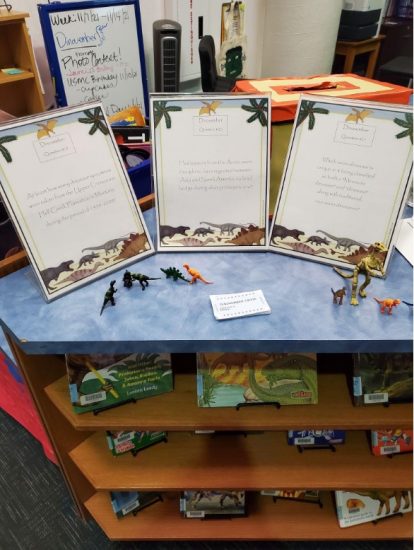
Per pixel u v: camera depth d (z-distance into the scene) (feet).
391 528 4.06
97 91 6.06
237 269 3.02
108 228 2.92
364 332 2.49
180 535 4.03
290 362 3.05
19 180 2.54
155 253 3.17
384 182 2.80
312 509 4.21
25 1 5.69
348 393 3.22
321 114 2.86
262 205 3.13
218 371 3.04
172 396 3.23
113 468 3.60
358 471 3.57
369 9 8.54
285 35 8.03
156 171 3.03
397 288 2.81
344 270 2.97
